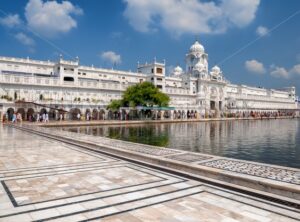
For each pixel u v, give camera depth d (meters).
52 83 63.44
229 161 10.74
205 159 11.18
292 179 7.91
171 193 7.57
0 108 51.97
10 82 57.09
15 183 8.39
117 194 7.41
